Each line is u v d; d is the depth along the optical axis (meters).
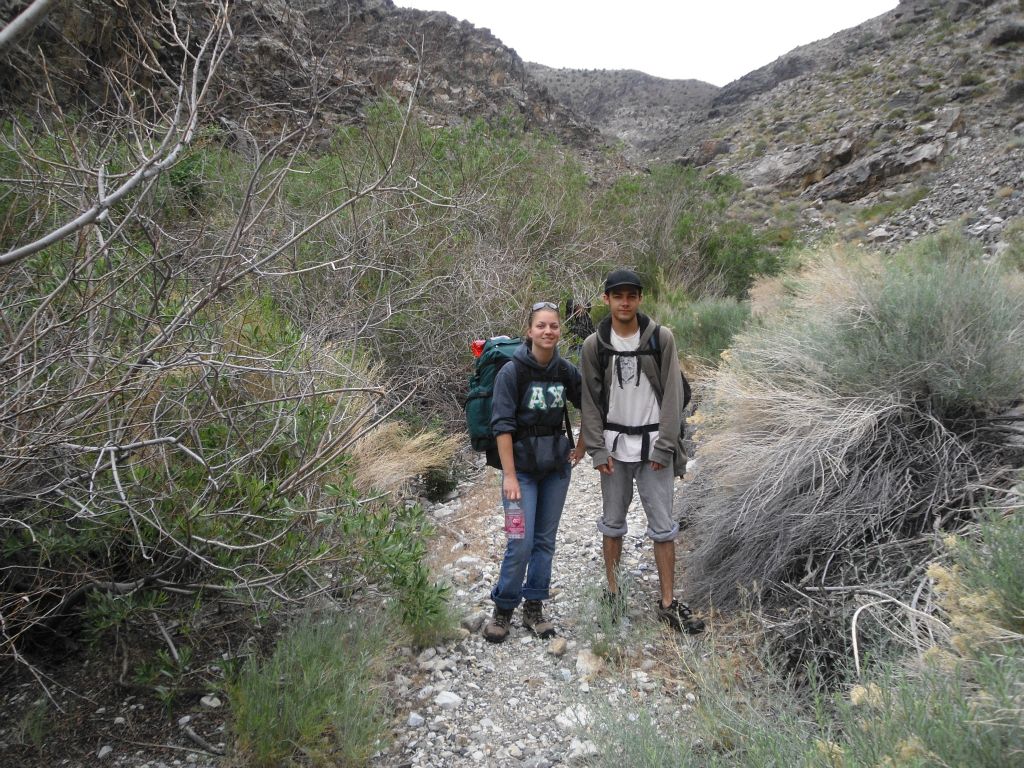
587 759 2.51
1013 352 3.72
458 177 8.52
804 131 29.77
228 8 2.49
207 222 3.98
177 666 2.73
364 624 3.20
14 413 2.39
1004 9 31.94
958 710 1.80
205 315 3.38
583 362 3.49
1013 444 3.35
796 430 3.84
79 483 2.68
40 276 2.95
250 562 2.98
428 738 2.76
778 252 14.76
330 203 6.76
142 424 2.63
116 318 2.98
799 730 2.24
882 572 2.98
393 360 6.22
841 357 4.21
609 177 16.88
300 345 3.99
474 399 3.54
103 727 2.72
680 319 8.91
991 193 15.05
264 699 2.56
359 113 10.12
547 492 3.55
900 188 19.20
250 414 3.34
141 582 2.87
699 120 61.28
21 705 2.80
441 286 6.55
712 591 3.62
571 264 9.40
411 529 3.27
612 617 3.45
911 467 3.48
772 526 3.50
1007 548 2.31
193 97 2.43
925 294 4.14
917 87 27.39
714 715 2.44
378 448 4.61
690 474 4.78
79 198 2.82
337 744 2.61
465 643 3.43
